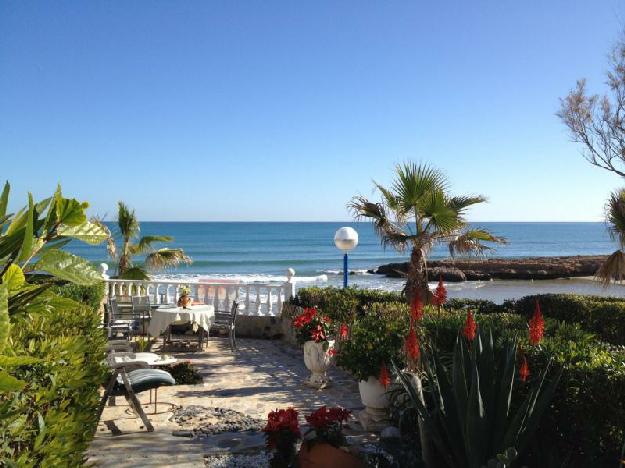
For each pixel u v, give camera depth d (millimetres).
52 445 2297
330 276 45312
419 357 5312
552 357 4062
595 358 4426
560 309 10305
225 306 12914
